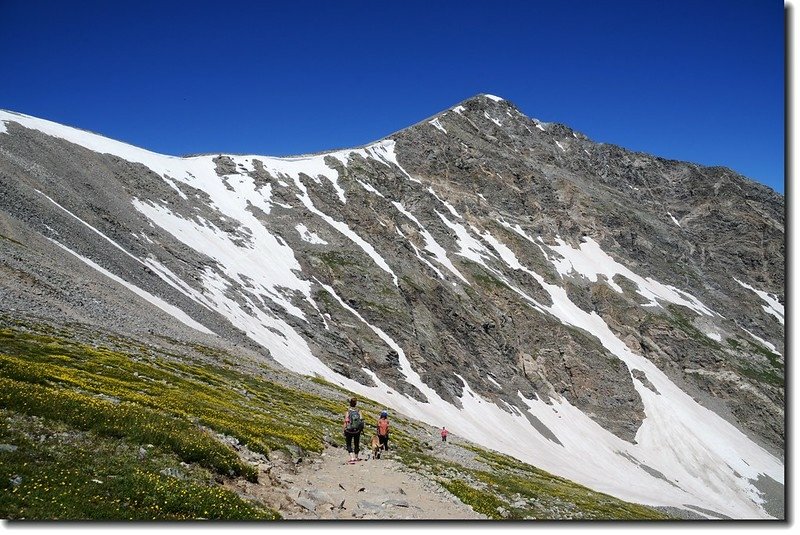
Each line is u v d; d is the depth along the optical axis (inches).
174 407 1039.0
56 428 686.5
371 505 812.0
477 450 2699.3
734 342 7081.7
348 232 5841.5
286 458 999.6
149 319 2258.9
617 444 5088.6
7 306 1525.6
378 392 3838.6
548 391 5472.4
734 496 4697.3
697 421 5565.9
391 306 4955.7
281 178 6382.9
